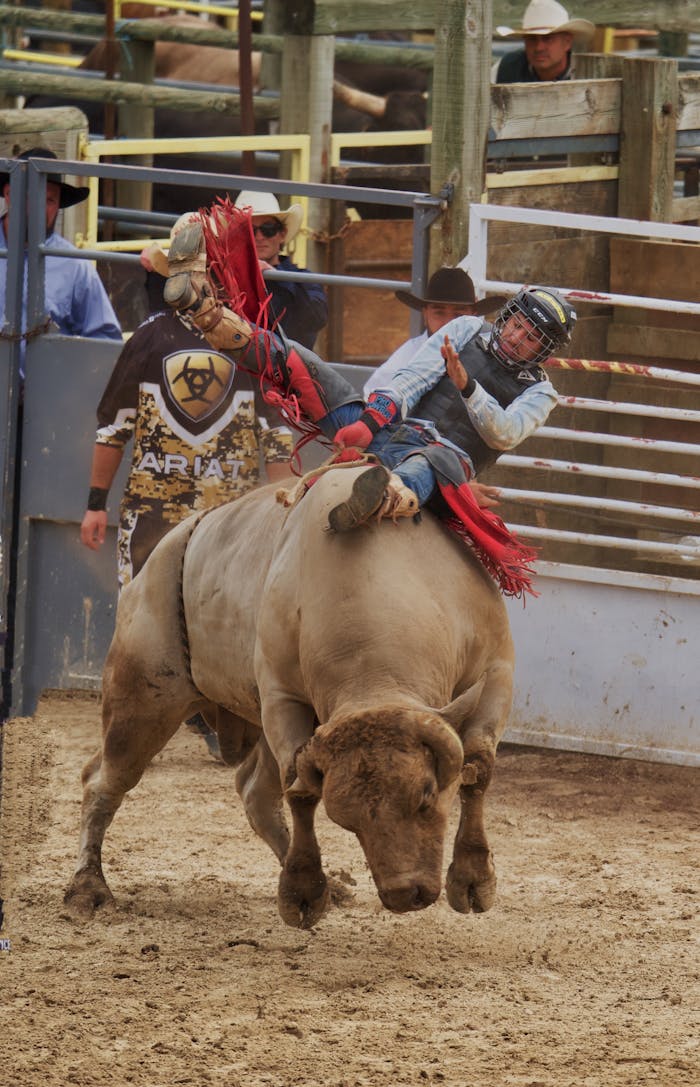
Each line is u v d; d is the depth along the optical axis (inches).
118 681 884.0
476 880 753.6
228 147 1557.6
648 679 1158.3
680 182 1814.7
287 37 1630.2
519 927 861.2
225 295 805.9
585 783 1153.4
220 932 849.5
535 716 1187.9
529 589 803.4
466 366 800.9
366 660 700.0
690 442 1197.1
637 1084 646.5
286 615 747.4
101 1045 687.1
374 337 1644.9
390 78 2409.0
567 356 1222.3
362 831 626.8
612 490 1229.1
